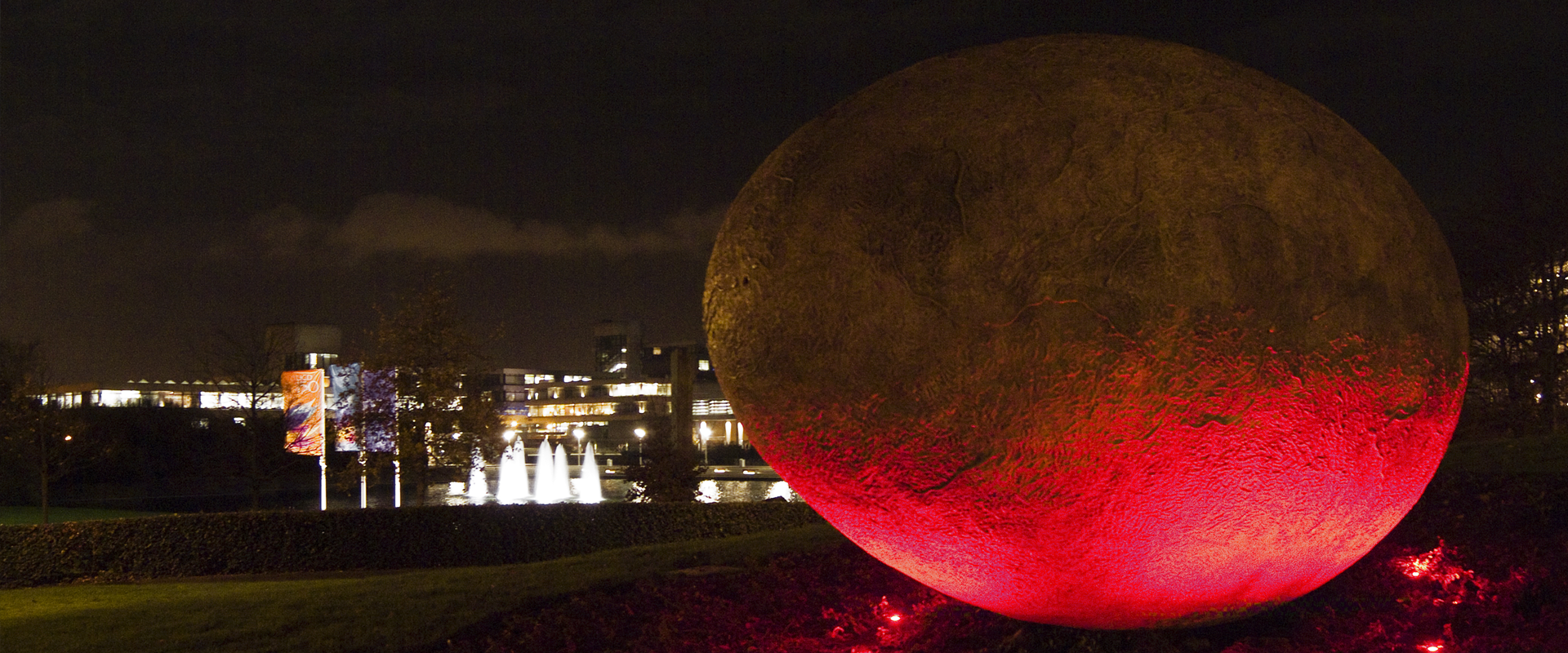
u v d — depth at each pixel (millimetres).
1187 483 4027
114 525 16219
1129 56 4434
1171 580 4398
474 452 25844
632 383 129375
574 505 16750
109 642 7742
